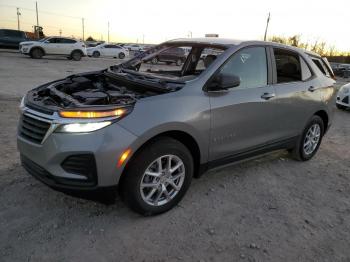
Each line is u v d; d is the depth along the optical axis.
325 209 3.86
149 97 3.21
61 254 2.80
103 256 2.81
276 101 4.32
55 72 15.59
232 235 3.22
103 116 2.89
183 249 2.97
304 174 4.82
